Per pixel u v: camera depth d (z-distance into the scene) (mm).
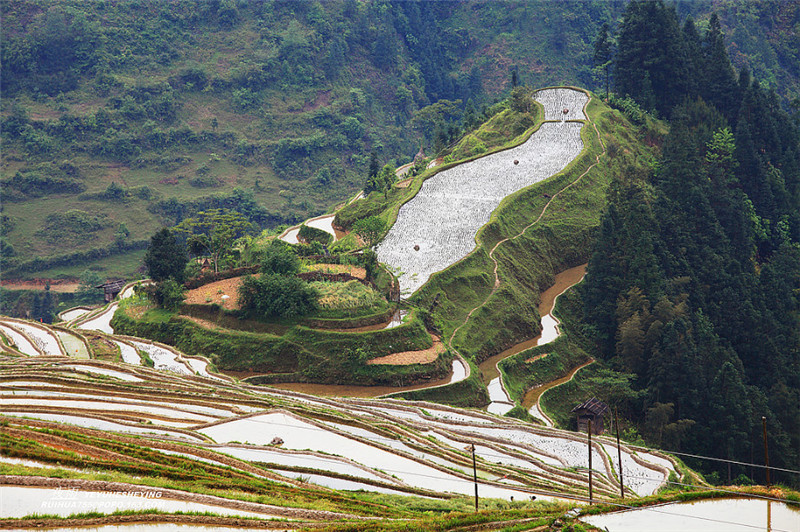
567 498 93125
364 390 144000
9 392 118625
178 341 159750
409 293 171625
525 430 127062
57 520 73000
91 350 152250
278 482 89062
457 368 152625
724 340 177750
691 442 151625
